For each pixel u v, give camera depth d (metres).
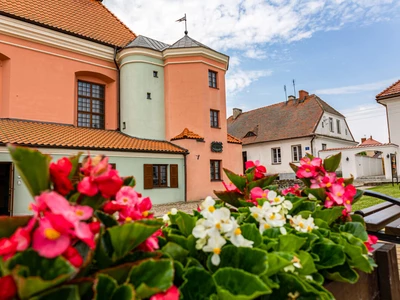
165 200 13.79
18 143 9.76
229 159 17.84
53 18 15.34
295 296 1.00
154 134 15.95
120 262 0.92
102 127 16.16
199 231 1.11
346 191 1.88
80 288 0.72
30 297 0.64
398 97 19.69
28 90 13.07
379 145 19.62
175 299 0.80
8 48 12.61
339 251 1.35
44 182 0.82
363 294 1.61
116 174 0.91
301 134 24.38
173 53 16.28
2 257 0.71
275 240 1.29
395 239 2.85
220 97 17.28
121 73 16.33
